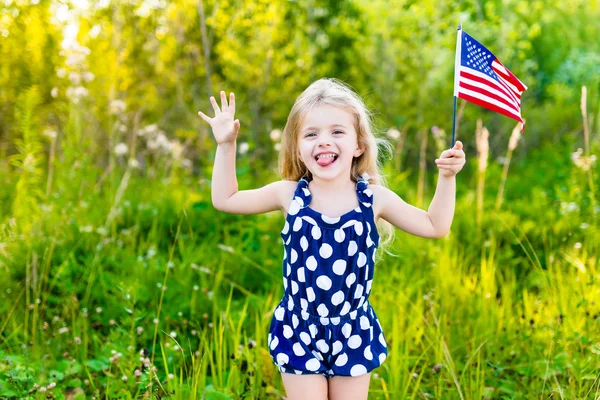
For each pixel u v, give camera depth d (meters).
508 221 5.29
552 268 4.45
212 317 3.80
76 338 3.27
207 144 8.31
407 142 9.88
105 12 7.52
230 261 4.57
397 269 4.53
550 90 14.16
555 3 12.51
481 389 2.92
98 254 4.36
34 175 4.86
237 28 8.76
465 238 5.15
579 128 10.91
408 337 3.34
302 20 9.58
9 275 4.05
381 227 2.87
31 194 4.93
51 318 3.76
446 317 3.57
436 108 10.50
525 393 3.07
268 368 3.04
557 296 3.73
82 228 4.61
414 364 3.28
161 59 8.41
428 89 10.74
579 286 3.81
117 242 4.70
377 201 2.52
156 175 6.76
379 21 10.39
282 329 2.43
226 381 3.11
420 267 4.48
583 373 3.02
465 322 3.64
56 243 4.40
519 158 11.20
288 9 9.41
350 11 9.95
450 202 2.45
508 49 10.82
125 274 4.21
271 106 9.30
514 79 2.76
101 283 4.04
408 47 10.34
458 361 3.26
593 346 3.03
